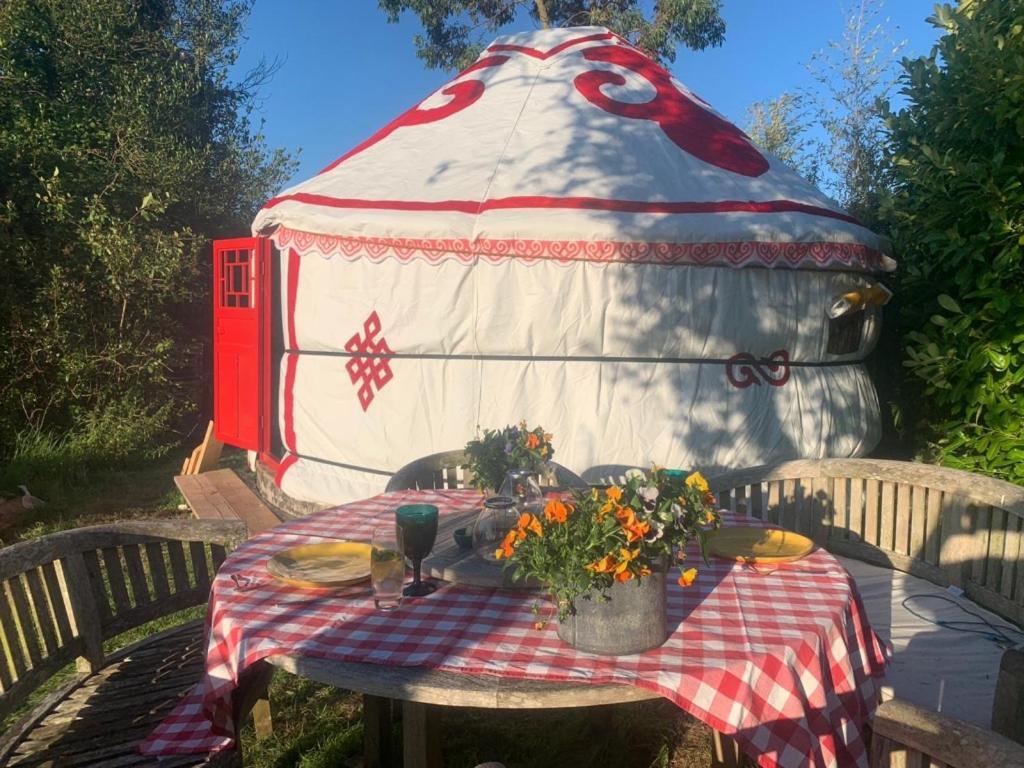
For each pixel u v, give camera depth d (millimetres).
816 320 5379
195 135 10828
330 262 5445
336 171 5953
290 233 5602
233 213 10688
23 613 2156
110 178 9094
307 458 5863
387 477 5352
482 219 4859
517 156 5520
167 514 6500
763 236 4922
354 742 2984
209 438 7391
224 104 11555
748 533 2529
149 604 2592
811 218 5156
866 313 5746
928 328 4852
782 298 5242
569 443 5051
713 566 2227
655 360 5129
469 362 5137
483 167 5418
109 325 8727
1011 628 3004
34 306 8344
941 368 4508
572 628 1668
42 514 6398
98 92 9773
